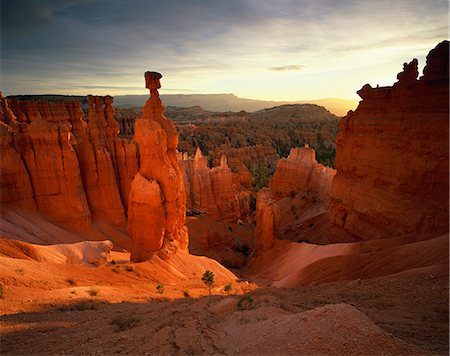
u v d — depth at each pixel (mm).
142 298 19828
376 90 36750
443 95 29328
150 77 36781
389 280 18672
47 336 11336
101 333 11430
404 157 31984
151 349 9484
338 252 32312
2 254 22922
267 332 9258
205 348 9438
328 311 8609
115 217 42781
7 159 33219
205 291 25203
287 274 36312
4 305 15047
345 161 40156
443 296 14570
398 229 31328
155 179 31938
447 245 21562
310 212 60219
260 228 50969
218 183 75250
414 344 8859
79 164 40594
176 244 34031
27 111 54062
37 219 34469
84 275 23797
